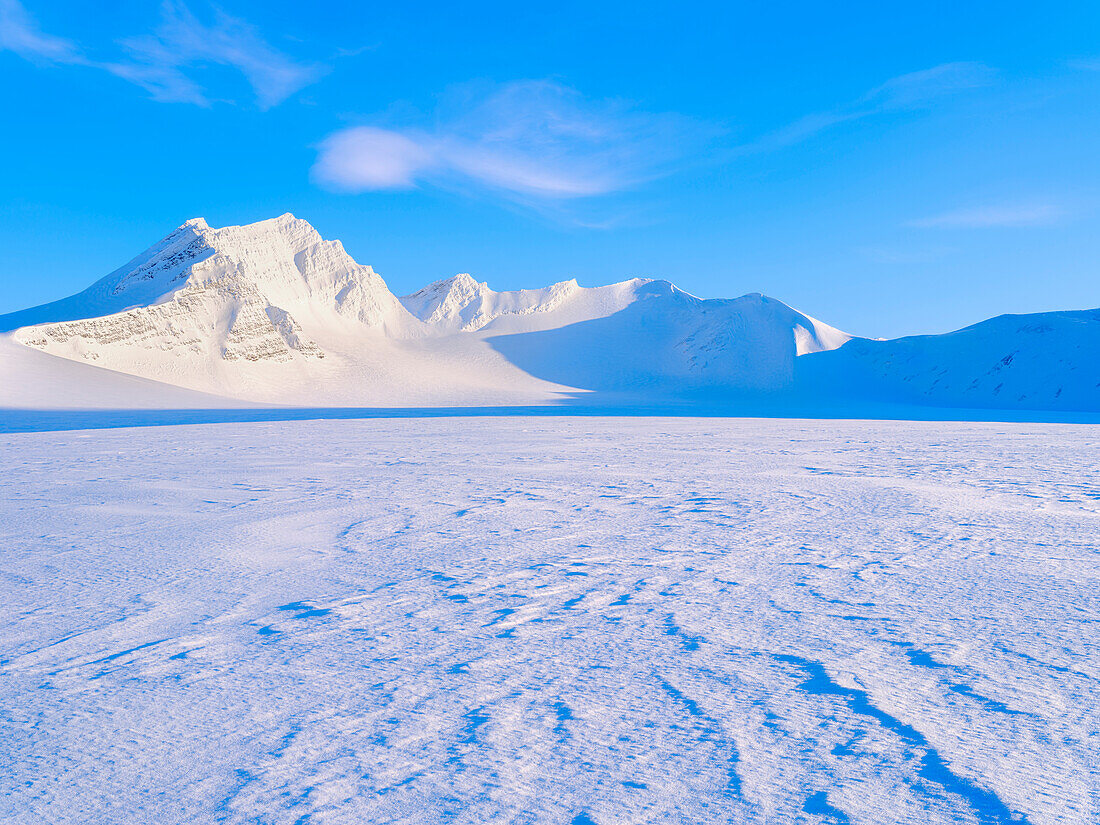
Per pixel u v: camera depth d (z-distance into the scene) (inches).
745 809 86.4
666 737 107.6
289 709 120.1
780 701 120.7
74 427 1553.9
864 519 325.7
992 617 169.6
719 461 663.8
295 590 201.9
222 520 329.7
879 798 88.8
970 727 110.0
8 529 307.9
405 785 94.0
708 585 204.1
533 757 101.6
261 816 86.9
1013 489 436.1
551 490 442.6
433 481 494.9
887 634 157.2
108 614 179.0
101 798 92.7
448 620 171.5
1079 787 91.2
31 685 132.5
